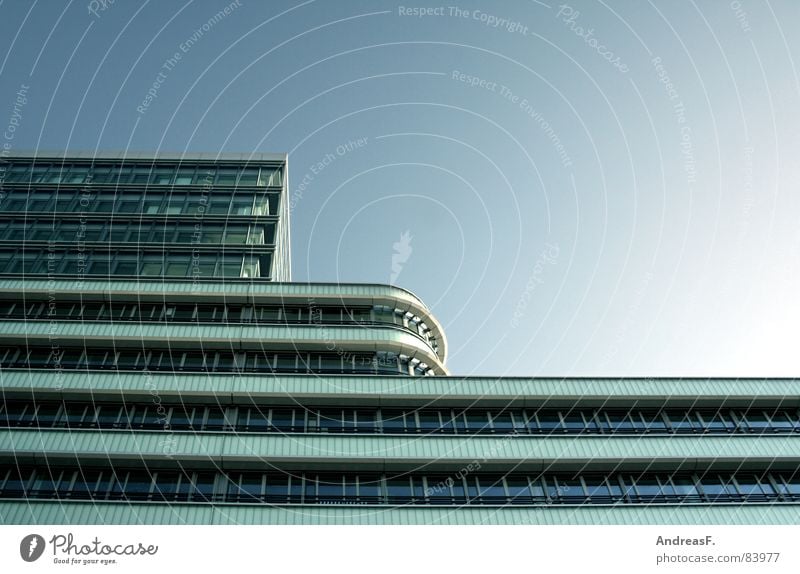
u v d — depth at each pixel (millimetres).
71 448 30547
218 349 39125
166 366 38031
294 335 39875
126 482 30297
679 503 30484
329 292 44188
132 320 41281
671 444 33094
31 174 58562
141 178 59344
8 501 26828
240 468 30922
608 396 35812
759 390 36531
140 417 34094
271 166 62188
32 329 38281
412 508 28453
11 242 49688
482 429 34562
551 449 32344
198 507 27500
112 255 49281
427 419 34906
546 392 35812
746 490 31953
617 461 32062
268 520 27203
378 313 44062
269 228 53906
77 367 37344
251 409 34844
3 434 30922
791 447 33094
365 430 34094
